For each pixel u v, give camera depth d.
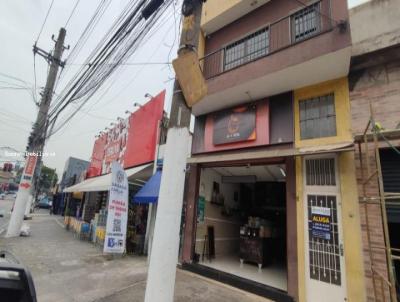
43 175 49.03
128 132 11.60
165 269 2.54
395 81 4.54
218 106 7.00
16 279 1.72
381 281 3.68
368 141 4.38
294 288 4.81
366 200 3.92
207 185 7.98
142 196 7.33
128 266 6.53
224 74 6.29
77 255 7.39
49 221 17.59
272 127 6.01
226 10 7.17
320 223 4.83
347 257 4.39
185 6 3.22
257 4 6.81
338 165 4.86
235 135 6.55
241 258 7.43
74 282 5.08
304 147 5.05
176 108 3.01
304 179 5.23
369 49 4.71
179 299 4.62
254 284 5.35
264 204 10.18
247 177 8.11
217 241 8.27
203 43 8.03
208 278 6.11
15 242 8.70
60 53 11.48
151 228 8.15
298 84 5.60
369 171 4.10
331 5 4.94
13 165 34.28
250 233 7.48
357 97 4.89
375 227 4.21
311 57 4.79
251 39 6.97
